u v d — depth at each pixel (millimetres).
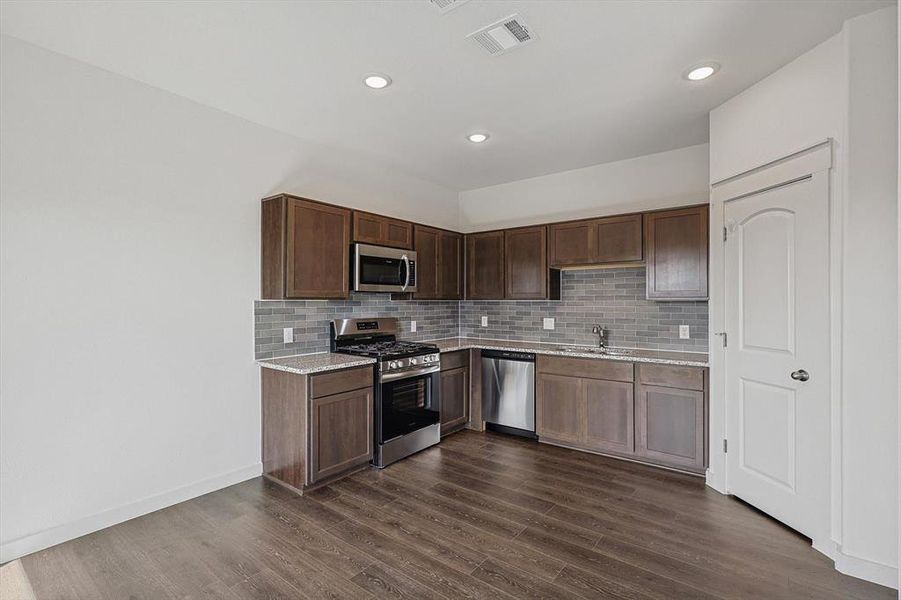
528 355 4176
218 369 3115
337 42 2291
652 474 3355
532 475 3352
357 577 2129
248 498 2965
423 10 2031
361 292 3816
